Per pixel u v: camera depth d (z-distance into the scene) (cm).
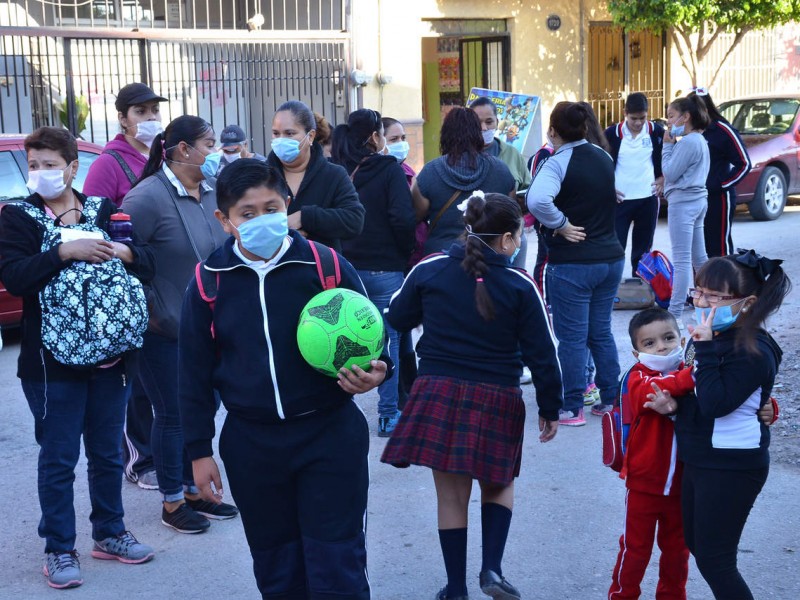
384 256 596
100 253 410
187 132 460
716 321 315
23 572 441
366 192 589
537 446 576
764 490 496
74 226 418
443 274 385
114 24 1438
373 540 461
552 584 411
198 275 320
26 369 420
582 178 569
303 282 316
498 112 1007
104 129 1371
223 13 1541
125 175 521
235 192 306
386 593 409
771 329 796
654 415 348
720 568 328
